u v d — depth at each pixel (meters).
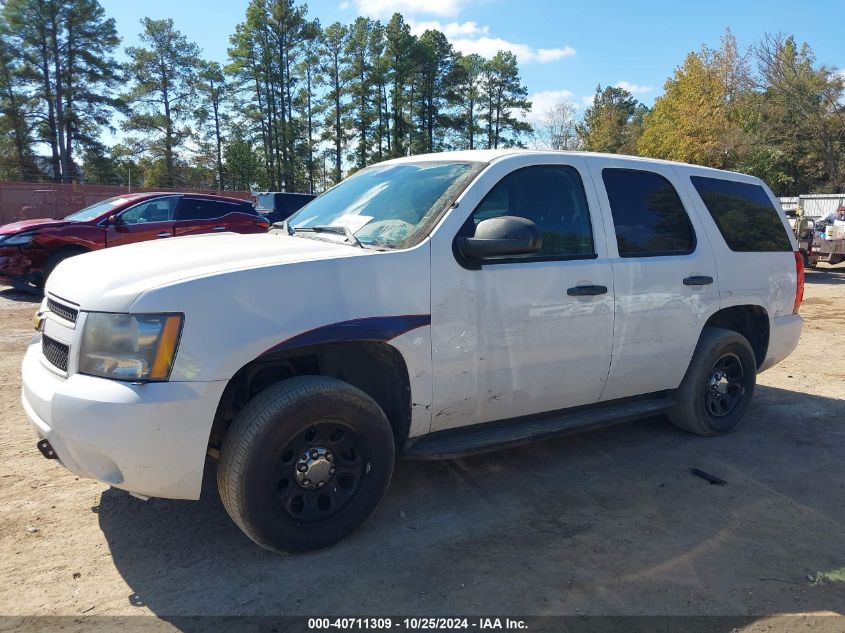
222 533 3.32
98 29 58.19
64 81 57.88
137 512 3.53
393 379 3.41
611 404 4.34
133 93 61.09
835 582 3.02
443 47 63.97
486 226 3.30
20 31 55.66
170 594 2.81
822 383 6.62
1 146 56.94
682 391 4.73
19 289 10.86
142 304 2.71
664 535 3.42
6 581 2.88
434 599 2.81
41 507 3.56
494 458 4.43
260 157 63.78
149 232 10.80
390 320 3.17
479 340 3.47
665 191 4.49
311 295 2.99
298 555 3.12
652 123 43.94
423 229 3.40
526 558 3.16
